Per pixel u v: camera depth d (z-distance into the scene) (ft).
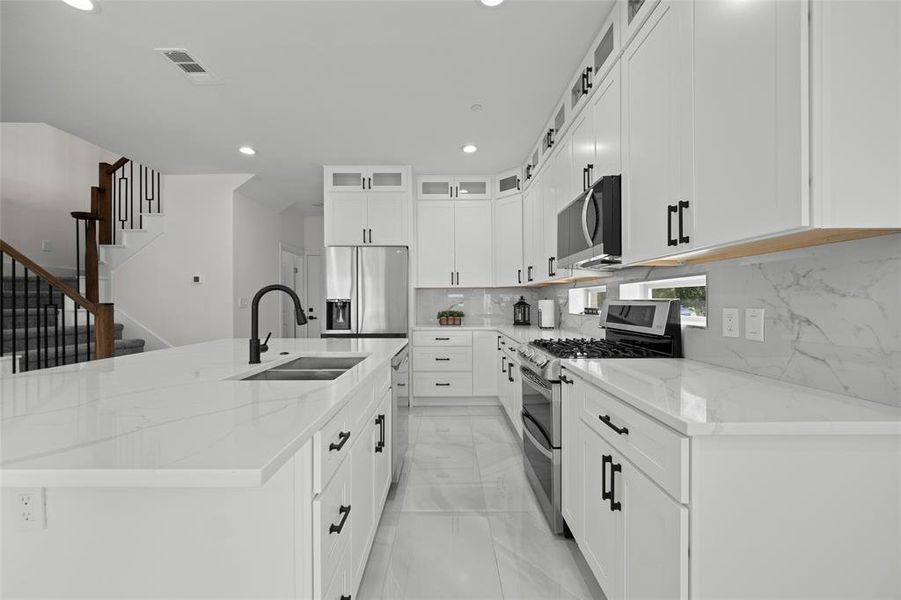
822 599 3.27
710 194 4.26
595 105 7.49
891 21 3.21
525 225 14.51
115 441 2.66
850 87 3.18
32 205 15.53
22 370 11.28
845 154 3.18
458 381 15.23
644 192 5.65
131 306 15.81
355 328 14.84
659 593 3.64
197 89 9.36
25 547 3.12
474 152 13.57
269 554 3.31
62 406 3.52
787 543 3.27
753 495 3.27
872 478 3.27
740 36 3.82
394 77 8.91
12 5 6.62
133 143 12.60
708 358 5.92
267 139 12.32
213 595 3.26
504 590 5.61
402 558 6.31
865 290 3.73
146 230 15.79
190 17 6.98
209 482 2.22
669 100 5.01
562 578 5.85
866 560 3.27
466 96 9.77
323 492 3.54
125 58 8.15
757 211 3.65
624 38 6.24
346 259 14.88
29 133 15.48
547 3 6.72
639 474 4.03
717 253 4.93
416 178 15.99
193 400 3.73
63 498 3.12
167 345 15.69
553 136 10.55
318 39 7.59
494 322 17.21
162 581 3.22
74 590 3.15
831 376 4.08
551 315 13.64
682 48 4.73
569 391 6.41
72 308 14.75
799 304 4.42
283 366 6.71
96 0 6.54
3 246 9.46
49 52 7.93
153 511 3.21
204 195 15.78
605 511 4.89
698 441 3.28
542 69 8.64
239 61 8.28
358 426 5.05
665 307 6.70
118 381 4.64
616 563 4.58
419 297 17.29
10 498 3.05
